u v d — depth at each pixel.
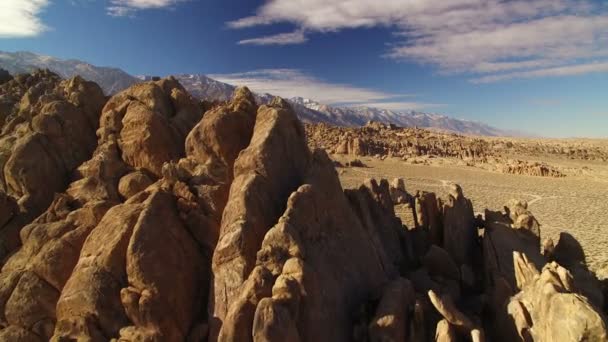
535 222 25.14
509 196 83.44
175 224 17.69
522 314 16.89
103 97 29.16
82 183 21.70
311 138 175.00
